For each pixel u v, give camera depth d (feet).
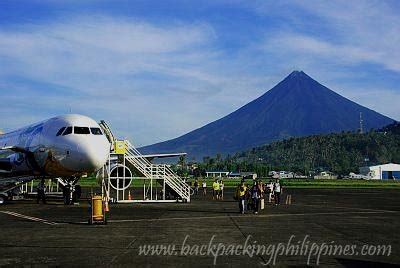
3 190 119.96
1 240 56.49
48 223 75.15
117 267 40.78
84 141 107.45
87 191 215.10
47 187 193.47
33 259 44.32
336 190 269.03
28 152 118.01
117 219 82.84
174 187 138.21
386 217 91.91
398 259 45.39
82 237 59.06
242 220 83.10
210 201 147.54
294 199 166.91
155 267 40.83
